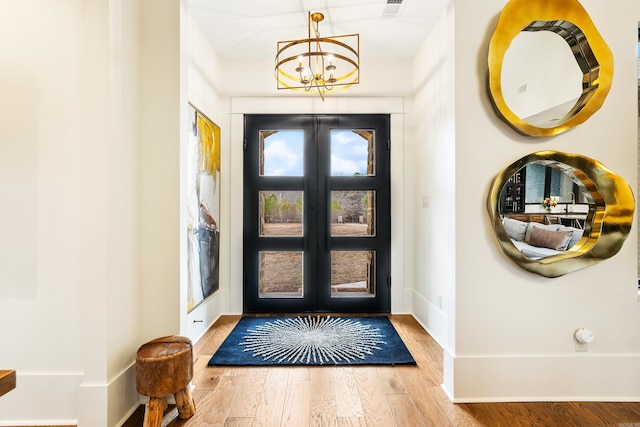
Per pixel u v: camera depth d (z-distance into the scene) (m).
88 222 1.53
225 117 3.37
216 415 1.66
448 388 1.86
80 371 1.59
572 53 1.82
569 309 1.81
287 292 3.46
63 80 1.58
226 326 2.99
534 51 1.81
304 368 2.18
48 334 1.59
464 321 1.80
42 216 1.58
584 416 1.65
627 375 1.80
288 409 1.71
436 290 2.71
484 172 1.82
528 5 1.78
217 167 3.23
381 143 3.41
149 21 1.83
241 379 2.03
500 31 1.76
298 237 3.43
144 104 1.83
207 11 2.57
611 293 1.82
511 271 1.82
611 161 1.83
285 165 3.44
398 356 2.33
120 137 1.63
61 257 1.59
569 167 1.79
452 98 1.85
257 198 3.41
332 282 3.45
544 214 1.82
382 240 3.42
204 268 2.87
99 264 1.53
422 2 2.46
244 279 3.39
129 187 1.71
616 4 1.82
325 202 3.42
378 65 3.38
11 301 1.58
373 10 2.56
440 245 2.63
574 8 1.78
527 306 1.81
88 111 1.54
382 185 3.41
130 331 1.72
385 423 1.59
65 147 1.58
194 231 2.65
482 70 1.82
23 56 1.58
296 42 2.37
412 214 3.38
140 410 1.72
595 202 1.81
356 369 2.16
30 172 1.58
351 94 3.39
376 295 3.41
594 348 1.82
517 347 1.81
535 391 1.80
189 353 1.62
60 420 1.58
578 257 1.79
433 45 2.79
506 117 1.75
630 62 1.82
